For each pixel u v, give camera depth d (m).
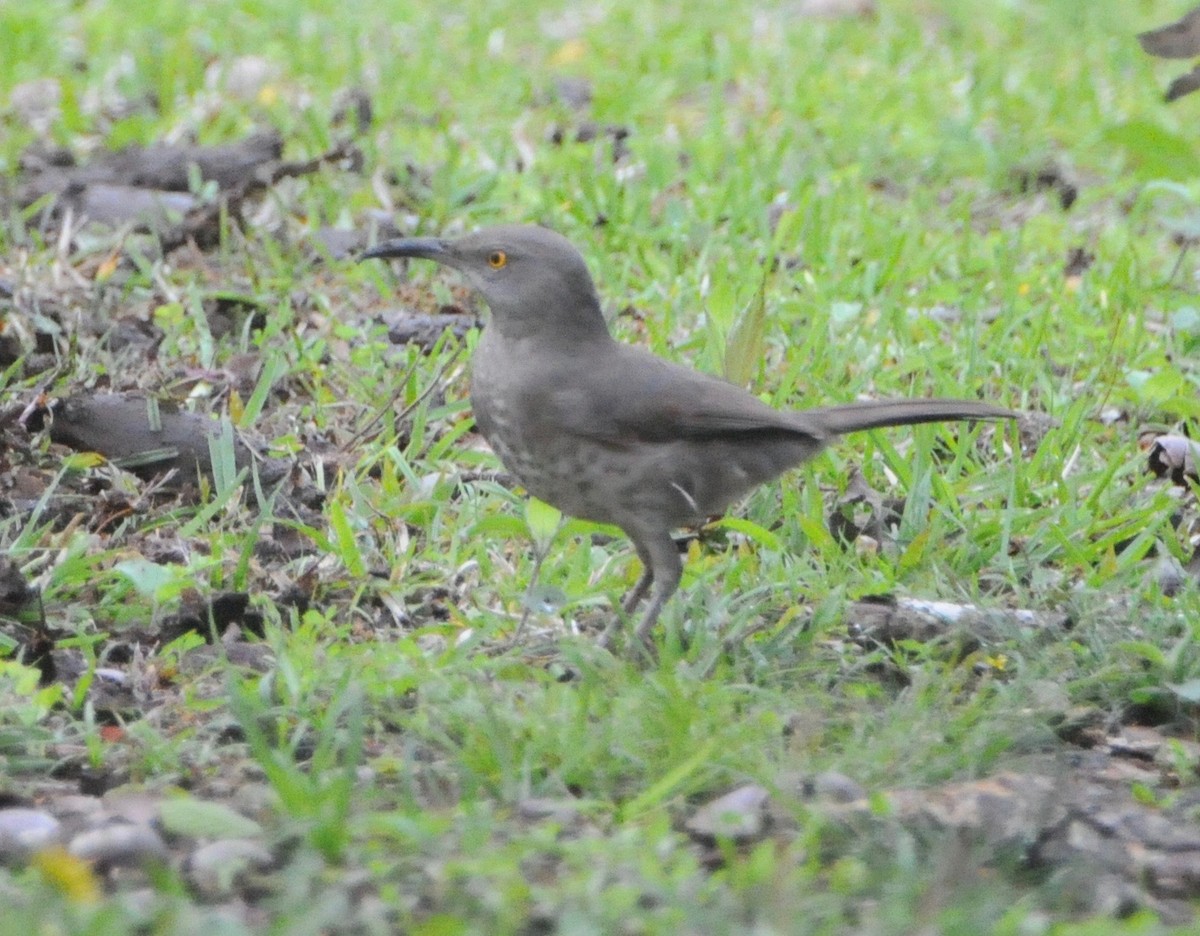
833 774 7.66
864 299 14.57
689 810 7.56
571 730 7.86
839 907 6.53
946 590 10.18
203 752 7.97
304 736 8.22
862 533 11.14
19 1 23.33
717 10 24.66
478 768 7.71
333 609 9.64
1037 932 6.42
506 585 10.17
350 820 7.10
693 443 9.52
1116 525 11.14
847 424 9.88
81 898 6.45
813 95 20.06
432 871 6.66
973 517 11.02
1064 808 7.59
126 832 7.03
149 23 22.47
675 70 21.39
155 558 10.41
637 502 9.59
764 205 16.30
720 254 15.52
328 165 16.80
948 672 8.76
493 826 7.11
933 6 25.38
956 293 14.45
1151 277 15.36
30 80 20.12
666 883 6.59
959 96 20.62
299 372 13.04
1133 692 8.85
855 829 7.23
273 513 10.93
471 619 9.68
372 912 6.42
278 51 21.19
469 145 18.14
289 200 16.34
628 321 14.08
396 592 10.07
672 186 17.45
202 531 10.64
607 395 9.45
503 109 19.39
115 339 13.43
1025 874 7.20
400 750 8.13
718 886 6.68
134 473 11.32
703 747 7.62
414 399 12.47
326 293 14.75
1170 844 7.41
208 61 21.19
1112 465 11.51
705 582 10.03
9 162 17.00
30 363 12.59
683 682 8.49
